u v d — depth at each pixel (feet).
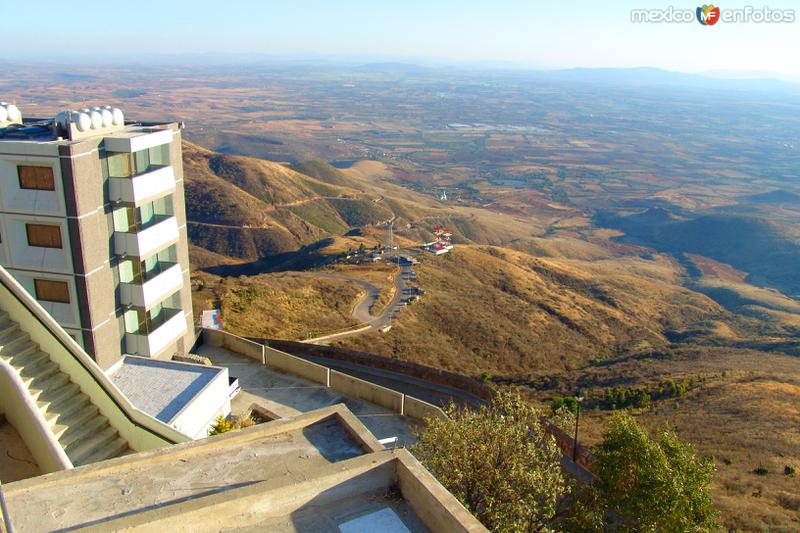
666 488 55.83
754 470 105.70
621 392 166.61
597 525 58.03
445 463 54.85
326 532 25.22
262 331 182.50
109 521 23.40
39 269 79.56
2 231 78.79
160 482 28.19
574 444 86.99
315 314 226.99
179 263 97.96
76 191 75.92
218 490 27.76
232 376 96.58
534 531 56.08
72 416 48.47
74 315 80.89
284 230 633.61
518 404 65.98
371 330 224.94
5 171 76.69
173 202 95.91
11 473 40.06
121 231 85.61
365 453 30.99
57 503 26.55
